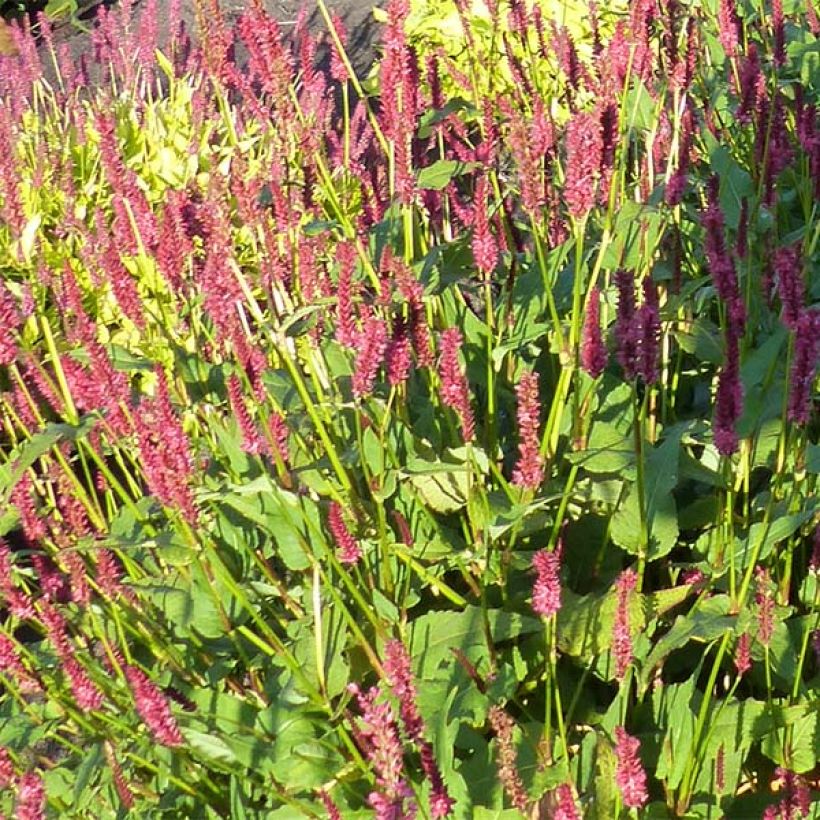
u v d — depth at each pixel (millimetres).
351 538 2340
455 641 2445
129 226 3139
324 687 2404
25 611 2359
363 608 2422
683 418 3256
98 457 2658
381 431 2545
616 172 3107
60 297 3016
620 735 1811
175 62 5824
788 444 2635
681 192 2807
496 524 2441
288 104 3025
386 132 2980
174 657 2627
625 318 2303
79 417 2861
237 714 2457
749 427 2580
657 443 2936
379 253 3264
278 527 2652
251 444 2457
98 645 2766
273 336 2814
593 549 2789
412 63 2951
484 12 5840
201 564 2506
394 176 3213
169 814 2461
